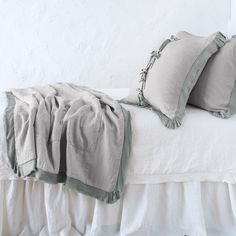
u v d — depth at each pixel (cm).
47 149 142
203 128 155
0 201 149
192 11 271
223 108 162
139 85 180
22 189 152
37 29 272
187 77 159
